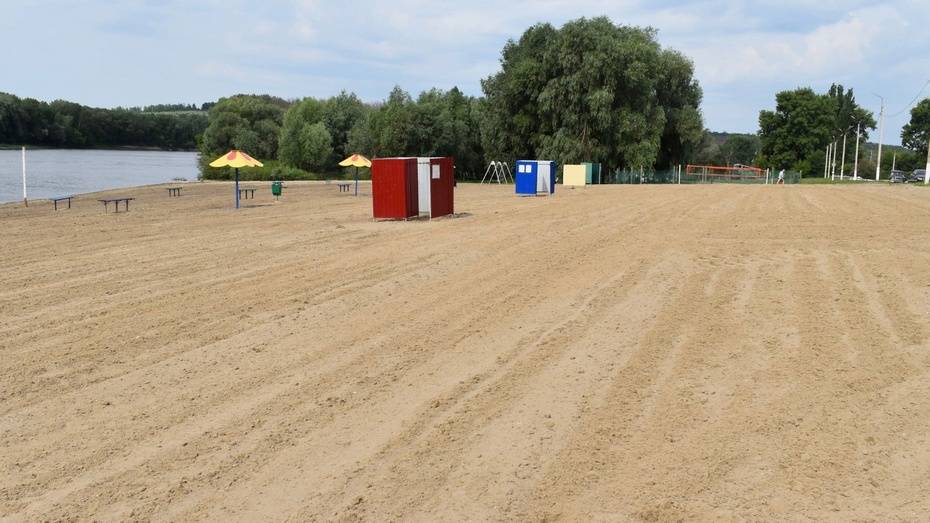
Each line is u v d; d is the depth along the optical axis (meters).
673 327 8.64
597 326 8.72
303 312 9.59
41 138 122.81
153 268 13.27
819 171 105.00
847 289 10.70
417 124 78.12
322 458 5.12
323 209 28.92
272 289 11.15
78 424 5.80
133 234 19.27
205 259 14.35
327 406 6.13
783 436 5.45
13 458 5.19
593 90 62.34
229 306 9.98
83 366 7.30
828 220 21.02
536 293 10.66
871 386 6.53
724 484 4.70
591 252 14.73
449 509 4.40
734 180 75.81
